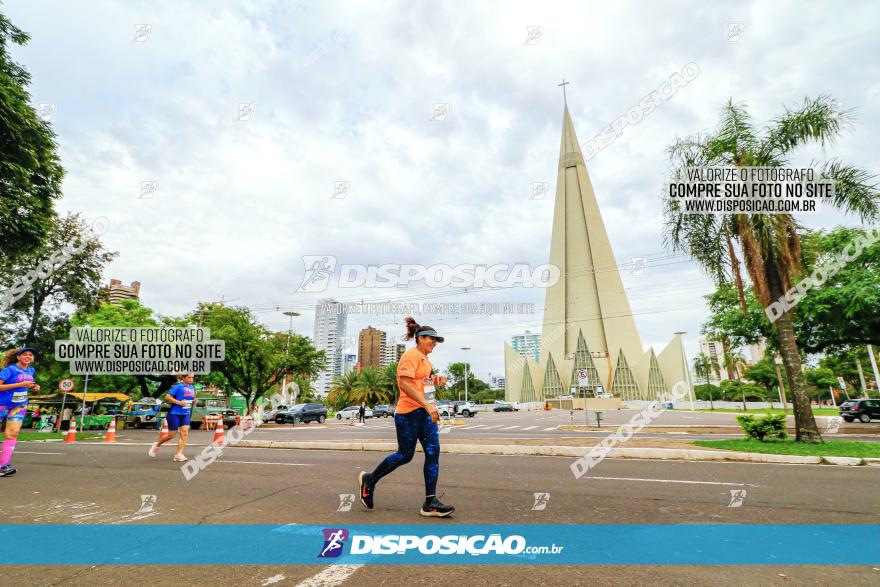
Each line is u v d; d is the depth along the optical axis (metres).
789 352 10.59
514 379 92.50
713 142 11.41
